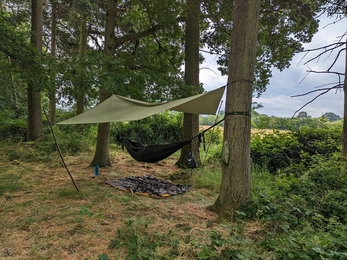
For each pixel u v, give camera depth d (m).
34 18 8.67
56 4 10.32
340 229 2.77
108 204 4.16
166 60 7.59
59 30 12.16
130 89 5.86
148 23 7.93
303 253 2.29
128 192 4.89
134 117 3.99
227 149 3.72
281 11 6.82
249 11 3.62
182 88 6.58
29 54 5.55
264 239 2.76
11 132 9.98
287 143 7.17
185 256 2.58
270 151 7.04
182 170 7.04
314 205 3.54
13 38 5.45
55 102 11.83
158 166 7.77
